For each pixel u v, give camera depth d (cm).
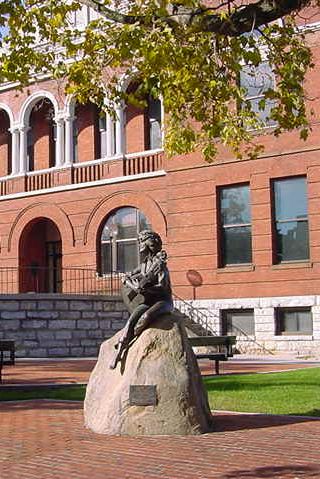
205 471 661
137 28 1069
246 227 2639
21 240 3238
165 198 2850
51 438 867
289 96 1234
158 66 1151
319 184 2473
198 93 1262
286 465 680
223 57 1141
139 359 903
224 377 1592
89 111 3155
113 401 905
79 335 2566
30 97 3256
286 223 2555
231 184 2658
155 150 2911
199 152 2727
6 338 2408
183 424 873
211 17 982
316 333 2430
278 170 2558
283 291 2509
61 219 3114
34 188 3225
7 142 3441
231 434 872
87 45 1295
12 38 1264
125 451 771
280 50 1260
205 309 2655
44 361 2262
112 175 3008
